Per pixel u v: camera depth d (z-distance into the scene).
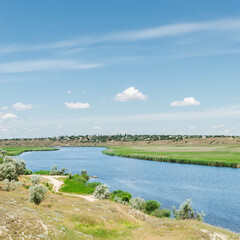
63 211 36.38
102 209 41.66
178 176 114.62
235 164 145.12
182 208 47.00
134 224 37.03
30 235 18.98
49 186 88.25
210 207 64.50
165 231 29.00
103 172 131.50
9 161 100.56
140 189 87.75
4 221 19.16
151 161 186.75
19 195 49.12
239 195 77.25
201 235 27.38
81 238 22.67
